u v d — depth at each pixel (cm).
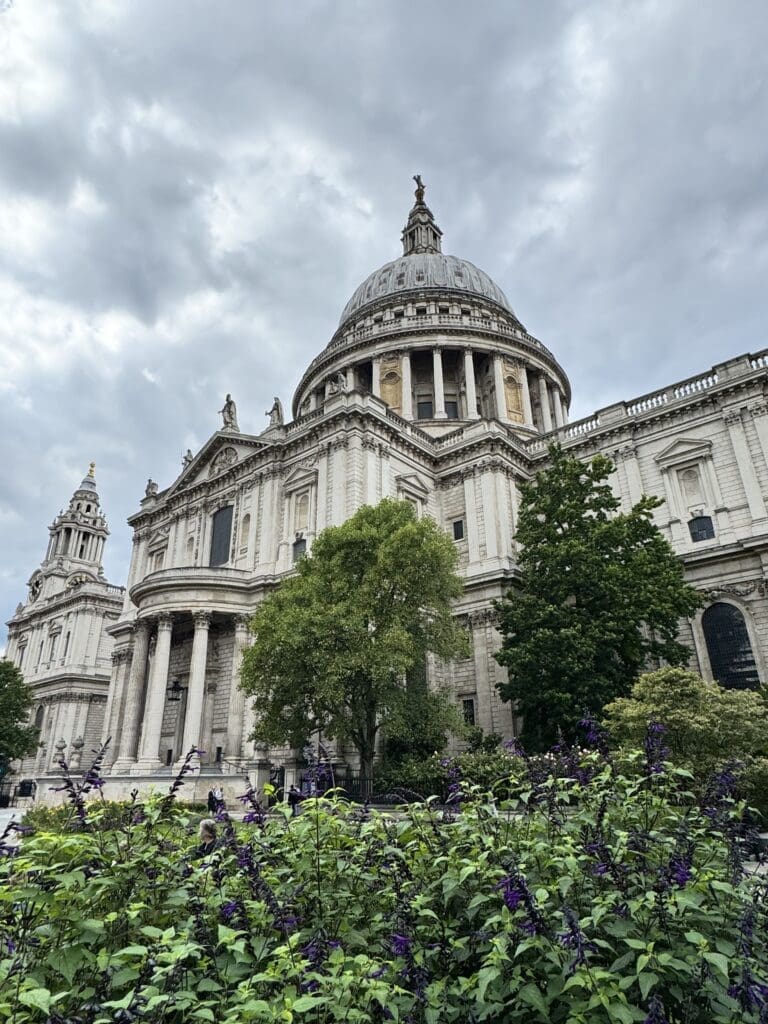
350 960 586
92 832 799
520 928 579
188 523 6122
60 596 10144
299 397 8562
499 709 4322
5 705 6881
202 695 4456
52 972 601
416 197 10775
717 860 744
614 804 827
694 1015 547
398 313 8038
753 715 2352
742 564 4200
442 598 3488
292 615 3159
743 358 4612
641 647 3544
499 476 5216
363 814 866
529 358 7581
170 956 513
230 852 781
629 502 4909
